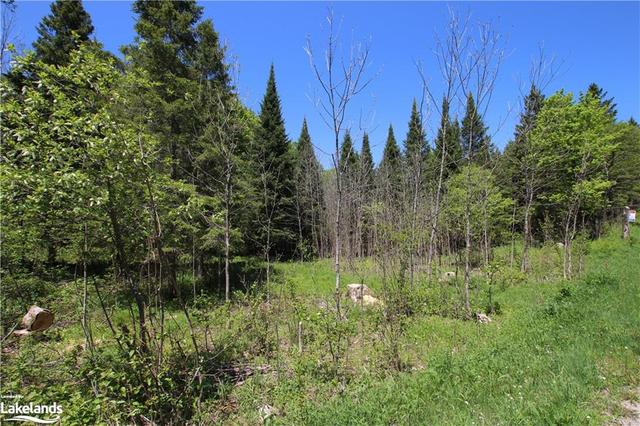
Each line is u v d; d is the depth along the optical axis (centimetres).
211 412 493
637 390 475
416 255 1391
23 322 545
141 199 520
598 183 1803
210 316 653
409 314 871
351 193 1995
